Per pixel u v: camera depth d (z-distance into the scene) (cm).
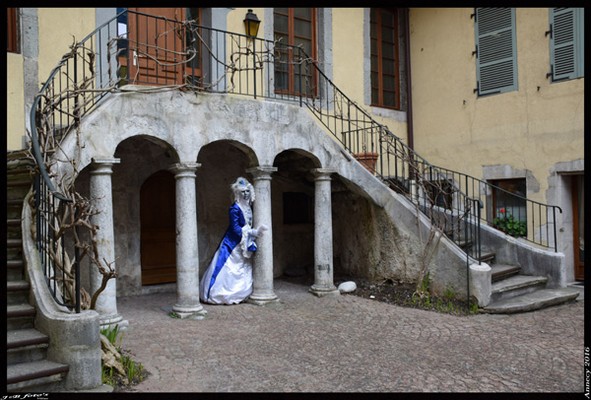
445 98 1109
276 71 997
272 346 548
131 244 808
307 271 989
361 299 789
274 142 746
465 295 736
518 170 987
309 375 462
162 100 647
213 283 746
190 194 671
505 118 1008
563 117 922
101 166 594
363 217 904
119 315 605
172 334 579
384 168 1103
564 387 440
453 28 1095
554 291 793
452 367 489
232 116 707
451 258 757
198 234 890
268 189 752
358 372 472
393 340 579
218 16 904
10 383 366
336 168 807
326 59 1048
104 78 775
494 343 568
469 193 1066
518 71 991
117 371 434
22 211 514
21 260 483
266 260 752
